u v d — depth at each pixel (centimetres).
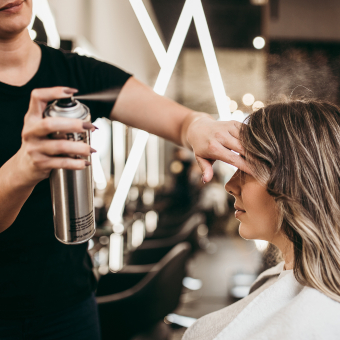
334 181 55
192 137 70
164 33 340
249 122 63
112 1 337
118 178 333
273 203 62
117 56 355
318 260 54
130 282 176
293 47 177
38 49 81
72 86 84
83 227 59
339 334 50
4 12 63
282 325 51
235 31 302
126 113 91
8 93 72
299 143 57
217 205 499
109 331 144
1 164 73
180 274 172
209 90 371
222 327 70
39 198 75
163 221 328
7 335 77
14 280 76
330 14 175
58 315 82
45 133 40
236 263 381
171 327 243
